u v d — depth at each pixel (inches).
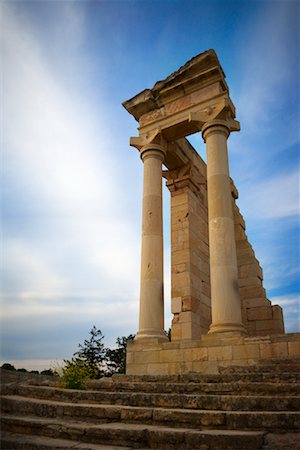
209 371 563.8
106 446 258.5
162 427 281.0
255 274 904.3
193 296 840.3
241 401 303.0
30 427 303.7
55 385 467.5
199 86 798.5
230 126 764.6
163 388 385.1
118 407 316.5
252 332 859.4
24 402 349.1
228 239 652.7
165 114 830.5
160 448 254.5
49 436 289.4
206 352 578.2
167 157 911.7
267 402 297.4
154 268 713.6
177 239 900.0
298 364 450.3
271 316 855.7
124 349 2389.3
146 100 843.4
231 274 628.7
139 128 858.8
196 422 280.5
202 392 365.1
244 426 268.8
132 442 263.1
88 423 305.0
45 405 337.4
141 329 673.0
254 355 538.6
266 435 252.8
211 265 647.8
